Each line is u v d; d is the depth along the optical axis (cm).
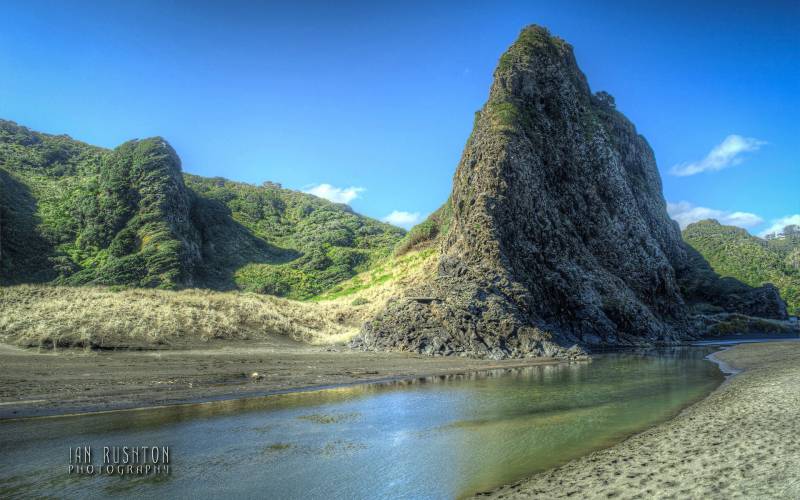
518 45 7675
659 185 10425
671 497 987
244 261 10344
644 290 7231
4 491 1114
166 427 1678
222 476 1251
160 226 8994
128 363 2666
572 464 1311
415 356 4031
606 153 7638
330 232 12681
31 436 1505
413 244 8969
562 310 5725
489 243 5419
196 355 3156
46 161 11138
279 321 4691
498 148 6103
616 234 7219
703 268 10469
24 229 8300
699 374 3231
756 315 9281
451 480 1223
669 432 1597
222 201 13588
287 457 1412
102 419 1733
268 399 2252
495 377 3147
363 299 6525
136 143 10550
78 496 1094
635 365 3853
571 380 2992
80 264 8169
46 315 3291
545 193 6375
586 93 9562
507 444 1559
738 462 1183
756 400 2039
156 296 4400
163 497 1105
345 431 1717
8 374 2173
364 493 1150
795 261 16388
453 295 4775
